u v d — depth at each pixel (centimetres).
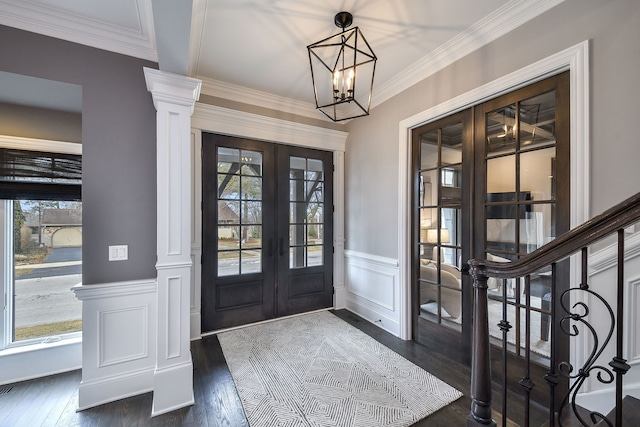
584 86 163
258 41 228
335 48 237
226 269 314
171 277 190
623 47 151
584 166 164
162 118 188
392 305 302
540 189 191
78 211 249
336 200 381
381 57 251
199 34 219
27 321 229
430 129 268
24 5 172
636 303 148
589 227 97
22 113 227
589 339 163
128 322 202
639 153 147
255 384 212
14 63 176
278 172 345
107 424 172
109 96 200
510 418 178
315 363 241
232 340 284
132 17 185
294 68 269
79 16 182
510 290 211
